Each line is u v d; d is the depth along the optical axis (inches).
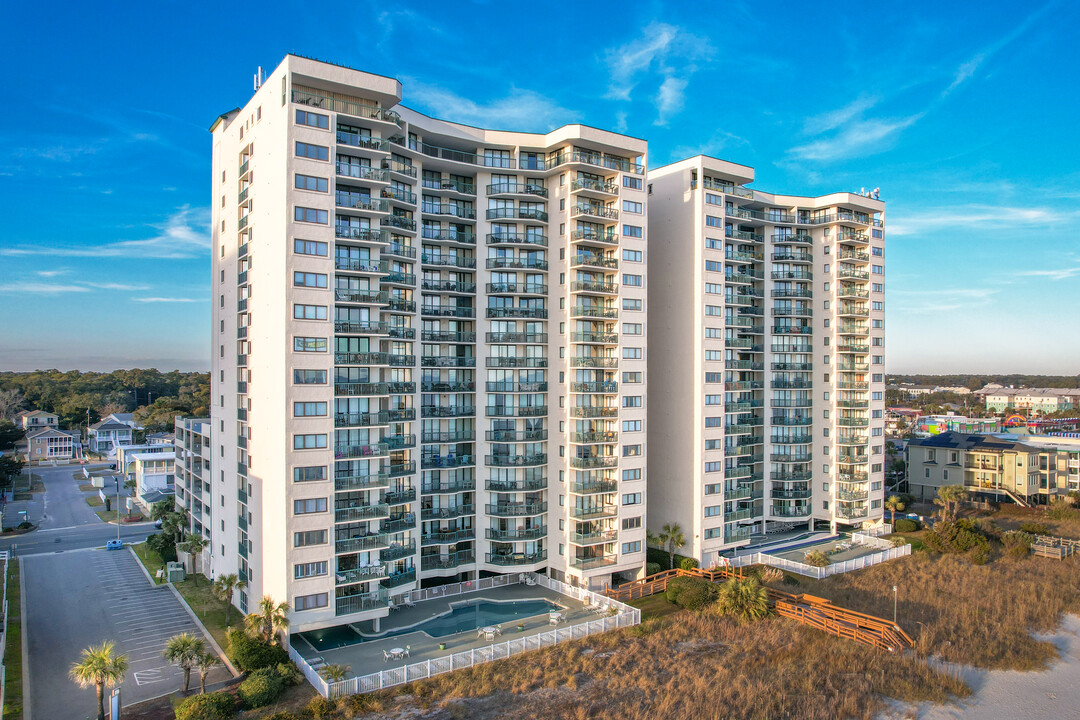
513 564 2501.2
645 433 2608.3
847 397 3400.6
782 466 3376.0
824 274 3432.6
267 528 1939.0
